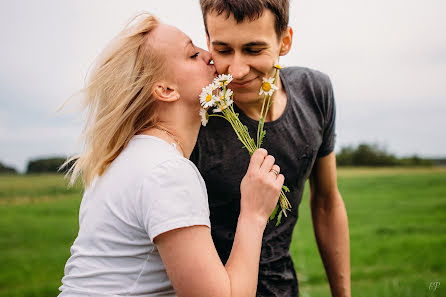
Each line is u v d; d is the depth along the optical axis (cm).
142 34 128
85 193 130
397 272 407
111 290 115
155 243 109
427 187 1019
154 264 115
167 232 106
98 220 118
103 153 124
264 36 135
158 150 117
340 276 189
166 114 127
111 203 116
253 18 130
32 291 386
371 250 496
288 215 173
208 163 158
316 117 171
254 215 119
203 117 128
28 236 582
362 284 369
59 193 977
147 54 125
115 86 124
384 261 448
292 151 164
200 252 106
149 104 125
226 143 157
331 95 177
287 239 175
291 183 169
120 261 116
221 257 169
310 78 174
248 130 157
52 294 383
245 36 132
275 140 160
